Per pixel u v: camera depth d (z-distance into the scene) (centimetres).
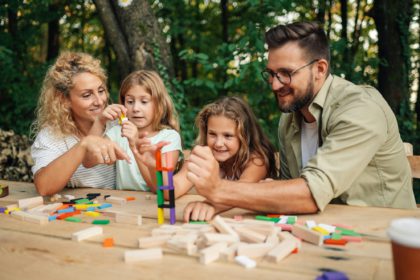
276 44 167
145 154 179
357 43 665
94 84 212
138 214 149
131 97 230
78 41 775
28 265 104
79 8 662
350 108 156
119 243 118
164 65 434
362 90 165
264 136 220
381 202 177
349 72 480
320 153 150
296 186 140
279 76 168
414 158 210
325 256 105
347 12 680
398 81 555
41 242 120
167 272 98
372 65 498
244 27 579
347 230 124
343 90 168
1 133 355
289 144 205
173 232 122
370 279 92
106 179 229
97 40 785
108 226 135
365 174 175
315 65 169
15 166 362
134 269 100
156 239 114
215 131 202
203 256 102
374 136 151
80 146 171
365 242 115
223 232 118
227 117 198
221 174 219
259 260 104
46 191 179
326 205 154
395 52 554
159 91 233
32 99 525
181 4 588
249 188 140
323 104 173
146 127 235
